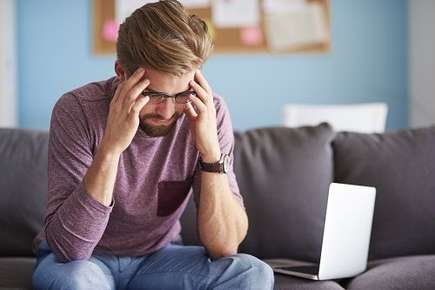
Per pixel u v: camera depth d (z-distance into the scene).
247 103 4.16
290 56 4.16
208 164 1.47
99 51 4.15
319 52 4.16
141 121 1.37
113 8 4.15
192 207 1.96
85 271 1.35
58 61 4.17
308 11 4.16
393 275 1.62
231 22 4.14
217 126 1.54
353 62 4.17
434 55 3.73
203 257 1.47
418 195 1.94
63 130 1.43
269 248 1.93
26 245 1.95
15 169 1.97
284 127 2.10
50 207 1.40
